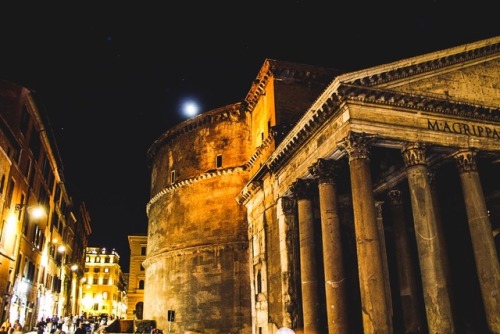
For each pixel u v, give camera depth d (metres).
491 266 17.16
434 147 18.53
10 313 28.55
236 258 30.95
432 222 16.84
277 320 24.47
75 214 65.94
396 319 24.08
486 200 24.48
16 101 28.27
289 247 23.64
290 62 28.89
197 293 31.61
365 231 16.19
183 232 34.44
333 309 17.78
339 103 17.95
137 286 66.12
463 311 23.20
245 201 31.00
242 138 34.31
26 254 32.38
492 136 19.45
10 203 27.19
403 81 18.62
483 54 20.56
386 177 23.38
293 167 23.03
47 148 38.06
